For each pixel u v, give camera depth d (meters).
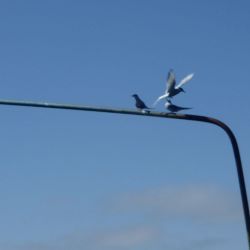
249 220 16.59
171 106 16.64
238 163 16.72
